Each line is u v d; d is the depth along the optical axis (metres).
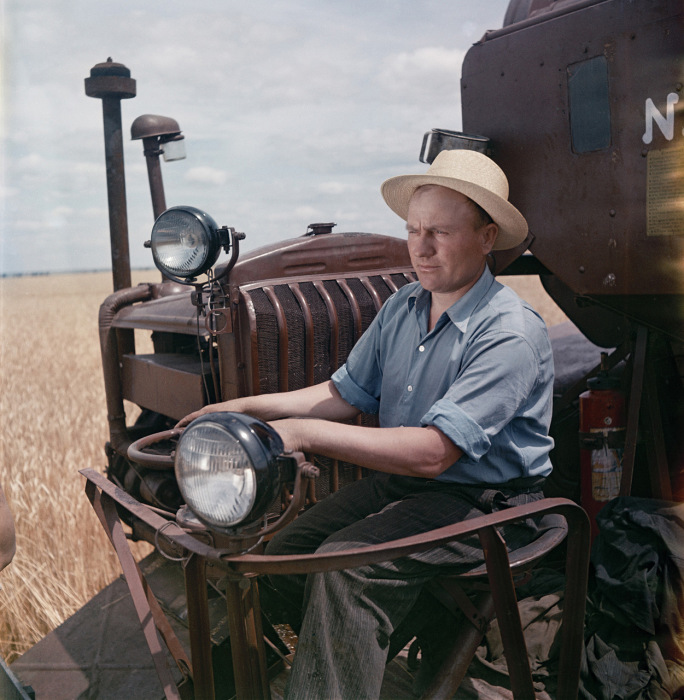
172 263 2.51
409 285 2.28
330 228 2.94
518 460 1.99
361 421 2.74
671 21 2.34
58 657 2.40
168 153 3.53
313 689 1.69
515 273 3.36
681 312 2.55
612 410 2.70
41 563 3.10
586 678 2.12
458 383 1.89
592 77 2.60
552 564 2.80
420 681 2.14
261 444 1.44
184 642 2.41
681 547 2.30
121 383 3.23
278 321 2.49
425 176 1.98
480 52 3.04
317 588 1.76
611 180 2.59
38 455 3.92
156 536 1.66
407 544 1.53
